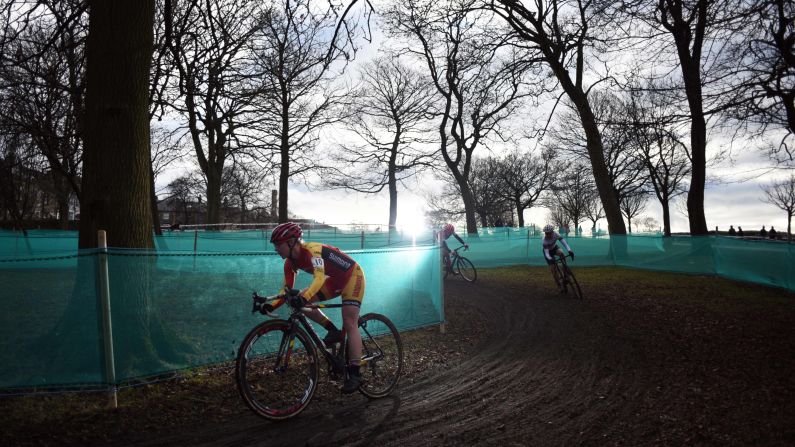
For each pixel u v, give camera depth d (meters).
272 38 11.90
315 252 3.87
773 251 10.66
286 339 3.93
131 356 4.09
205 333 4.66
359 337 4.07
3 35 6.38
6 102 8.90
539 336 6.85
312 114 20.56
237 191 40.78
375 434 3.50
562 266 10.42
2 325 3.77
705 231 15.88
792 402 3.96
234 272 4.90
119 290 4.06
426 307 6.93
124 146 4.59
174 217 43.00
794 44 8.05
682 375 4.86
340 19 7.48
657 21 8.71
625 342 6.34
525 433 3.53
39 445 3.15
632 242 15.70
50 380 3.85
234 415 3.79
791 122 8.97
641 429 3.55
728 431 3.45
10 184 15.33
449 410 4.03
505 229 22.56
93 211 4.52
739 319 7.43
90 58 4.66
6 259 3.77
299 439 3.39
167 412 3.79
